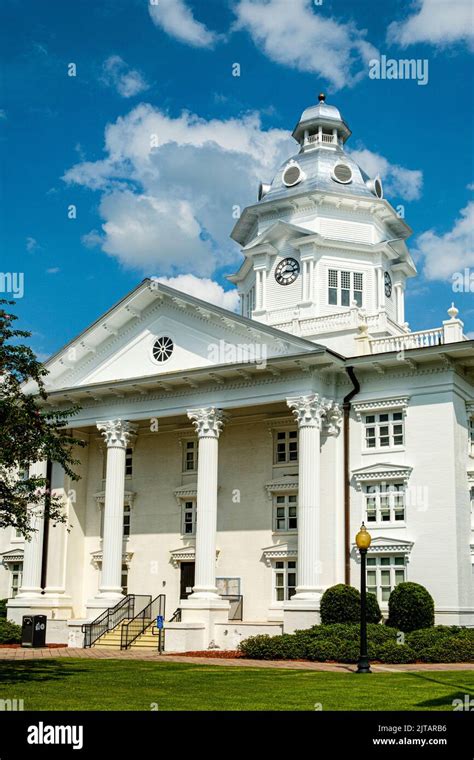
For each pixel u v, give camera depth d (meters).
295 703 17.20
